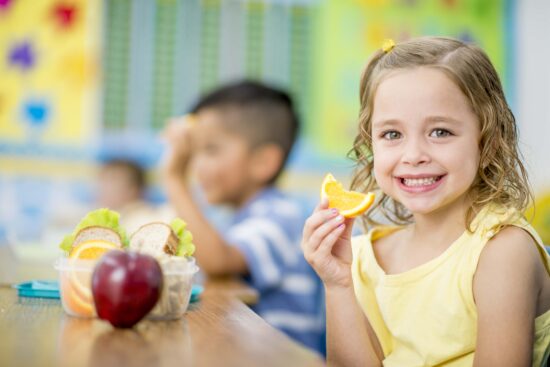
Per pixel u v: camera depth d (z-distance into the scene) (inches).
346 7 146.1
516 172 45.3
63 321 34.6
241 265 79.2
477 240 42.1
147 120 141.8
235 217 90.0
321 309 86.4
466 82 42.3
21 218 137.5
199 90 142.6
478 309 40.5
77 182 140.4
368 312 48.0
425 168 41.8
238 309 40.6
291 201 90.0
